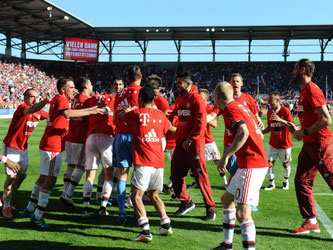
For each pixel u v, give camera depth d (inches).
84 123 199.9
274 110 241.8
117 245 141.0
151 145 148.3
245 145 129.0
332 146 155.3
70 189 196.5
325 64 1825.8
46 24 1526.8
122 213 169.5
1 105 1100.5
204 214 187.8
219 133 669.3
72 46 1610.5
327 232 159.2
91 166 185.6
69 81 179.5
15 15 1362.0
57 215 182.5
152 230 160.4
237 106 127.0
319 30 1622.8
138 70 179.8
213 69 1889.8
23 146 185.2
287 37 1765.5
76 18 1445.6
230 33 1712.6
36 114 188.1
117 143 171.2
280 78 1814.7
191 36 1785.2
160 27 1619.1
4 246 137.3
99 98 190.9
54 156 167.6
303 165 161.8
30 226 163.3
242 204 124.6
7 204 176.4
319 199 216.7
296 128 169.2
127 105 173.3
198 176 179.0
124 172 171.5
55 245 139.8
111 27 1616.6
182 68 1908.2
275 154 244.4
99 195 207.2
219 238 150.8
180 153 187.2
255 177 126.6
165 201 216.4
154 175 149.6
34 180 264.2
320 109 148.7
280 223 171.0
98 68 1882.4
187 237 151.7
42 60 1819.6
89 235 152.6
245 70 1877.5
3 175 276.7
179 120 189.6
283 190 244.7
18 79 1493.6
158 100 204.8
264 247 140.3
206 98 253.4
